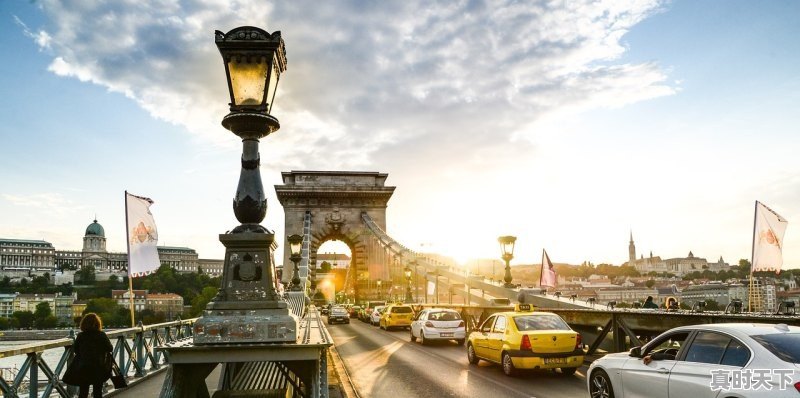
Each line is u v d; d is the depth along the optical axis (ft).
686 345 24.75
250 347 16.29
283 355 16.49
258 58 18.61
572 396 36.76
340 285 542.16
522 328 45.57
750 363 21.12
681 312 42.39
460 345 76.69
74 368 26.27
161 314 486.79
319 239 258.37
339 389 38.37
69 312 569.23
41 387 32.91
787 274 245.86
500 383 42.14
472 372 48.34
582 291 427.74
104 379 27.04
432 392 38.70
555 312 60.54
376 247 258.37
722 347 22.93
